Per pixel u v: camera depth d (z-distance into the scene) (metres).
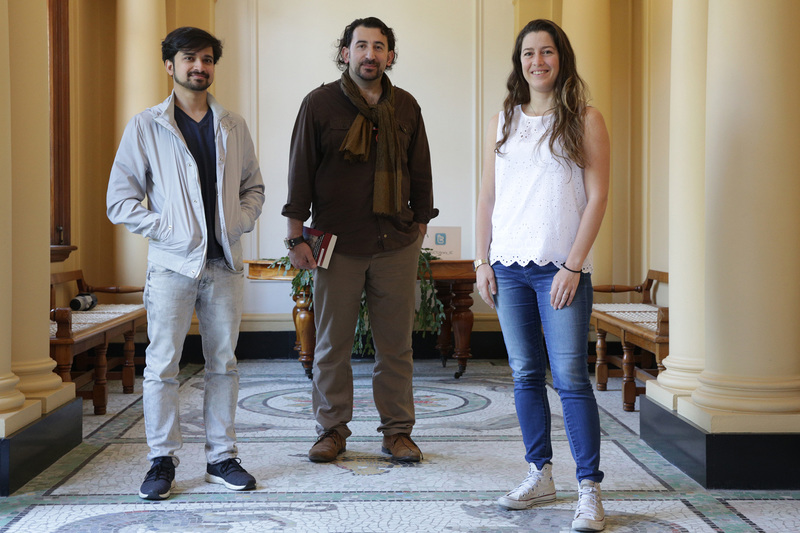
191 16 6.38
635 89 6.37
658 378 3.69
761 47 2.98
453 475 3.12
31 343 3.41
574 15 6.13
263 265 5.57
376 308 3.41
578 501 2.60
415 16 6.63
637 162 6.35
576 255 2.49
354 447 3.58
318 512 2.65
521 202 2.60
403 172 3.37
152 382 2.84
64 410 3.43
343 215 3.30
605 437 3.79
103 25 6.31
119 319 4.78
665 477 3.09
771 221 3.00
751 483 2.94
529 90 2.69
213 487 2.94
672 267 3.70
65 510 2.67
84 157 6.16
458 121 6.67
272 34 6.52
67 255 5.63
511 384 5.38
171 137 2.77
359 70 3.24
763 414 2.96
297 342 5.71
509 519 2.59
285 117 6.54
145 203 6.11
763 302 3.02
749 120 3.00
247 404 4.63
